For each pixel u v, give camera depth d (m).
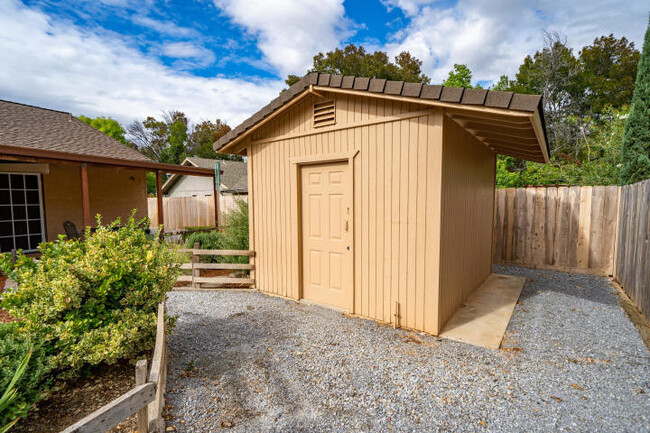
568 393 2.42
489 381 2.60
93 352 2.42
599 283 5.50
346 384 2.58
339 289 4.35
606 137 8.80
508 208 6.95
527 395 2.40
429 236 3.43
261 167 5.15
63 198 8.31
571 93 20.05
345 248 4.21
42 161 6.23
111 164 7.45
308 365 2.89
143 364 1.73
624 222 5.09
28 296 2.61
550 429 2.02
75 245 3.13
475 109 2.91
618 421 2.09
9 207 7.43
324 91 4.11
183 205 12.88
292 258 4.80
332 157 4.18
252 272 5.50
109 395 2.45
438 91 3.06
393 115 3.62
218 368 2.85
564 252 6.35
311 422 2.13
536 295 4.90
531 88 20.20
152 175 28.64
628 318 3.93
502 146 5.21
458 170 3.92
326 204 4.40
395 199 3.67
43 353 2.28
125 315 2.71
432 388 2.51
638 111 6.09
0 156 5.64
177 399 2.38
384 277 3.83
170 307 4.55
